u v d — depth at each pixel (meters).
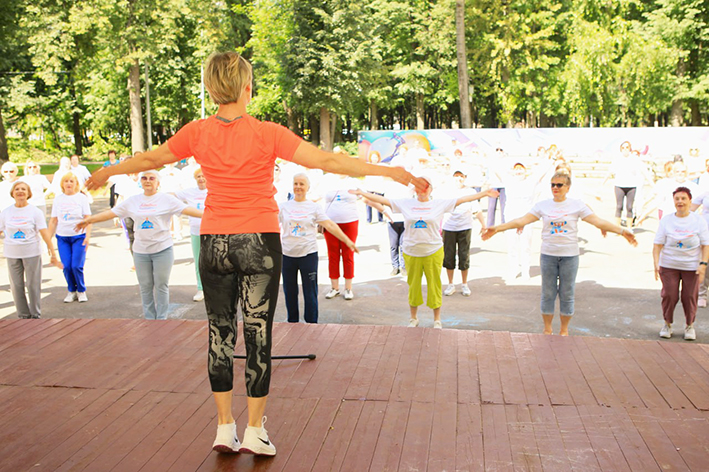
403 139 25.88
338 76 42.41
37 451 3.25
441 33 43.66
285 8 43.91
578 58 36.31
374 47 43.59
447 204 7.36
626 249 13.14
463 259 9.77
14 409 3.79
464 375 4.24
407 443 3.28
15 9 30.62
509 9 41.19
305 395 3.93
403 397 3.88
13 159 47.19
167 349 4.88
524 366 4.39
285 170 12.26
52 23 31.61
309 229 7.55
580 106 38.66
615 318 8.49
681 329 7.99
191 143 2.81
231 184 2.73
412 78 46.03
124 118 50.22
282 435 3.38
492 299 9.59
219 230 2.76
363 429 3.45
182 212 7.58
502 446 3.24
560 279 6.93
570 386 4.02
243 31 48.84
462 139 25.83
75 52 34.28
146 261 7.55
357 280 11.02
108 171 2.90
